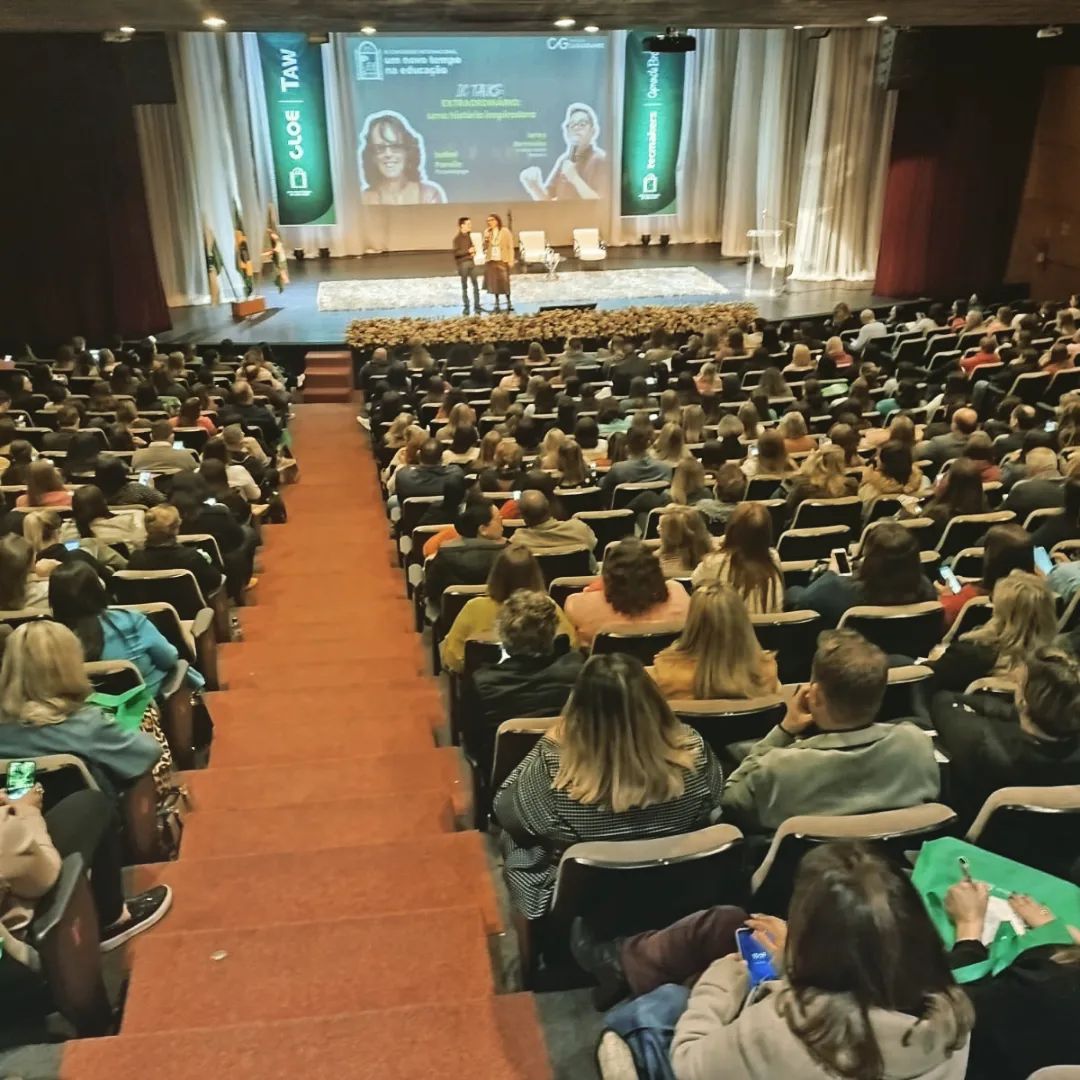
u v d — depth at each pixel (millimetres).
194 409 9445
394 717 4945
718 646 3309
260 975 2953
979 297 17219
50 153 14398
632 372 11086
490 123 19406
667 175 20344
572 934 2660
